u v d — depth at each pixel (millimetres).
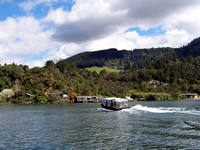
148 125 50406
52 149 32281
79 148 32469
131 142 35219
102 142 35594
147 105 127688
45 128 49250
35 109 108188
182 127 47000
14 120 63656
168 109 91438
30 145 34594
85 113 82812
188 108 96125
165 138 37281
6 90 187125
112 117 67312
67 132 44188
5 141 37312
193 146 32312
